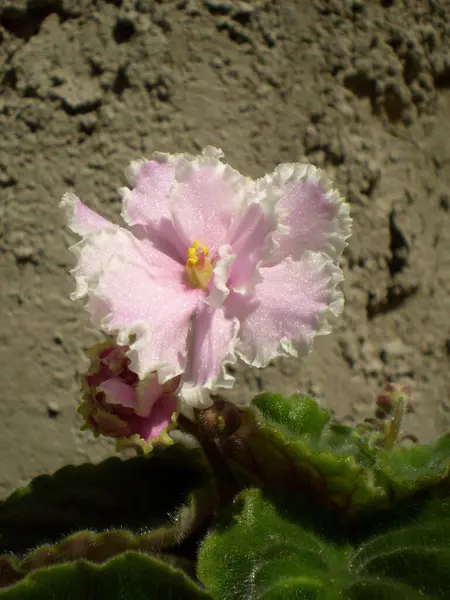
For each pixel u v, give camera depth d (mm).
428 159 203
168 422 108
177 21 192
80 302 189
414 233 197
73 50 196
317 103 194
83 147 193
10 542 146
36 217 191
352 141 195
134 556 106
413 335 196
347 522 132
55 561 126
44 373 188
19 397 188
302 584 118
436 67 203
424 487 128
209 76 192
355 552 128
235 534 123
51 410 187
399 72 198
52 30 198
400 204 197
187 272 115
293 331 106
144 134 192
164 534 129
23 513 148
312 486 131
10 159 194
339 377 190
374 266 195
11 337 189
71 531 148
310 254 110
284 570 119
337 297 107
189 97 191
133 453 186
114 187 191
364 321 194
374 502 129
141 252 113
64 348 188
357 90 198
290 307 107
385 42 198
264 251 105
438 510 128
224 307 109
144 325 102
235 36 193
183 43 192
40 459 187
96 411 111
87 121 193
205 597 106
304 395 145
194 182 116
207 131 191
